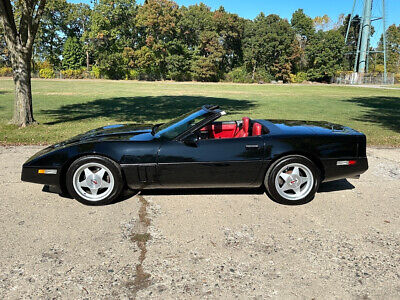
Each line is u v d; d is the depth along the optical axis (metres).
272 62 75.31
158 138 4.09
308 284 2.55
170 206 4.07
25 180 4.05
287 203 4.09
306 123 4.78
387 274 2.67
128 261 2.87
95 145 3.99
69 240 3.23
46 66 70.06
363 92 37.94
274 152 3.96
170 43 69.69
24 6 9.40
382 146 7.73
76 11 74.88
